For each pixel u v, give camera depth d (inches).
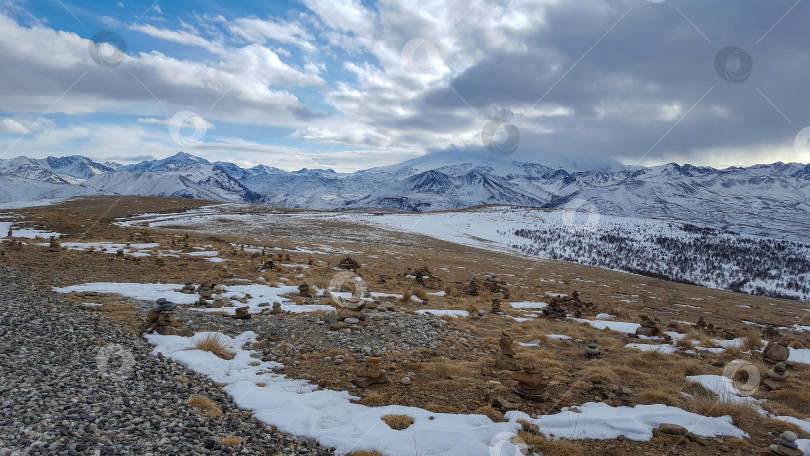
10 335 407.2
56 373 326.6
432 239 4549.7
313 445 272.5
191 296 761.6
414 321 671.8
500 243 5728.3
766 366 520.7
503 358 466.3
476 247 4566.9
